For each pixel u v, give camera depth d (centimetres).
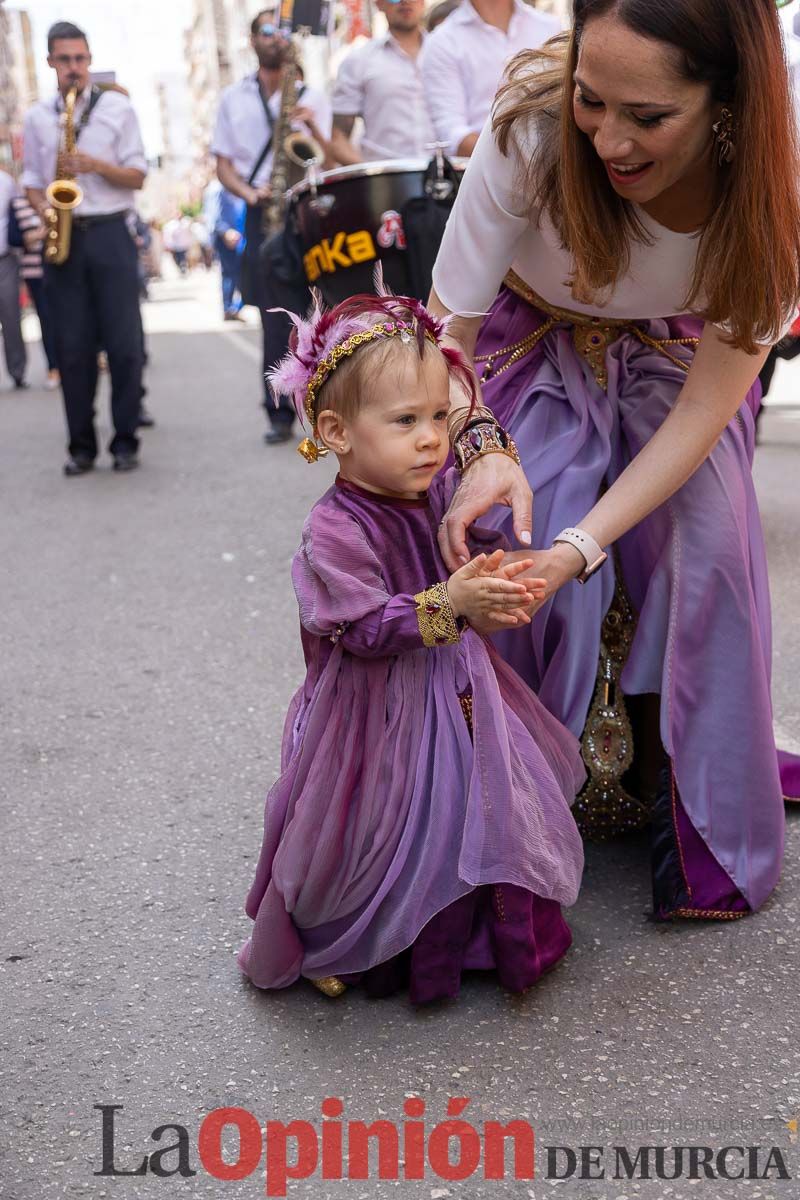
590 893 250
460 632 203
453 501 218
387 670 215
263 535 535
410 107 640
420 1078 199
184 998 223
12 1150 187
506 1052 204
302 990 224
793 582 432
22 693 372
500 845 207
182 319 1831
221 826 285
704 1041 204
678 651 236
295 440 752
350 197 484
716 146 196
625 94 186
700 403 223
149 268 3619
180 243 4044
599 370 250
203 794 301
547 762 221
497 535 220
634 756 261
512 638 245
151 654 400
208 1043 210
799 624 392
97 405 984
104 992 225
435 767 211
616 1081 196
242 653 397
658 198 207
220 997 223
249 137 716
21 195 1080
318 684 215
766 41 185
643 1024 209
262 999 222
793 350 431
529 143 216
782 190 195
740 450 247
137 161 648
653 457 222
